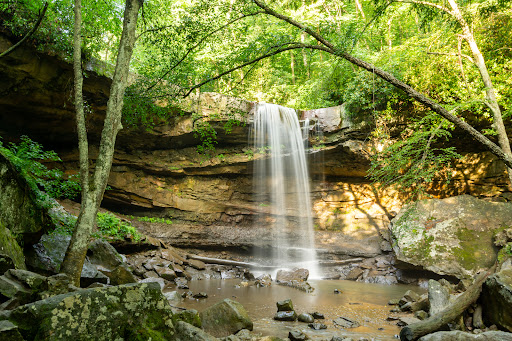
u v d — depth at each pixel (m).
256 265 14.42
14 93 10.96
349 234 16.39
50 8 10.20
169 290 9.81
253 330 6.07
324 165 16.86
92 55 12.42
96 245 9.52
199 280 12.23
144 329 3.53
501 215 12.62
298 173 17.16
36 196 7.50
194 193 16.75
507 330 5.62
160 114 10.16
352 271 13.92
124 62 6.84
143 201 15.93
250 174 17.45
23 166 7.45
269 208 17.33
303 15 18.52
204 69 12.16
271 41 8.81
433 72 12.82
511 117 12.59
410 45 13.19
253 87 22.11
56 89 11.51
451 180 15.84
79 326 3.14
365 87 14.06
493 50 12.03
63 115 12.62
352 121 15.30
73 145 14.77
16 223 6.67
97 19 11.07
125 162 15.62
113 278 7.49
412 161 8.59
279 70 23.19
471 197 13.65
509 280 5.97
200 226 15.91
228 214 17.00
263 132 16.09
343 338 5.73
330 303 8.71
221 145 16.78
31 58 10.52
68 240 8.46
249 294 9.72
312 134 16.17
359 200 17.31
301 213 17.38
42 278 4.08
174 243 14.77
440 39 12.05
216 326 5.80
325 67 19.25
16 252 5.68
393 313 7.62
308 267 14.86
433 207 13.79
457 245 12.25
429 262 12.12
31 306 3.02
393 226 13.91
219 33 9.43
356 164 16.19
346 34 8.54
